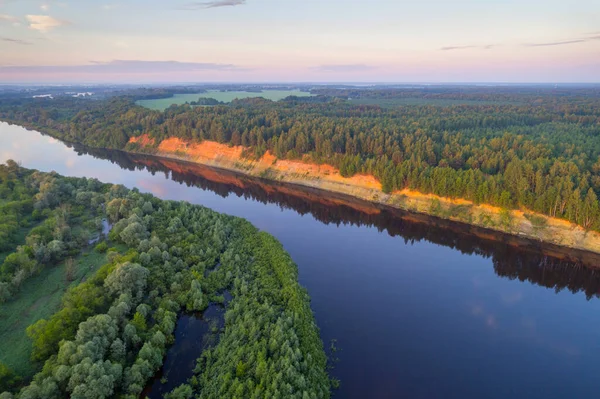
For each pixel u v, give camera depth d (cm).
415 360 5484
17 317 5662
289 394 4206
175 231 8475
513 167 10219
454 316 6625
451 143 13288
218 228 8600
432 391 4947
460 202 10981
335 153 14088
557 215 9519
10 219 8462
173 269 6888
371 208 12169
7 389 4275
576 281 8150
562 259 8862
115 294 5953
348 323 6238
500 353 5725
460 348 5806
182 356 5203
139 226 8006
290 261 7688
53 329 4897
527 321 6594
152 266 6906
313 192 13800
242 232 8825
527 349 5850
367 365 5319
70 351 4516
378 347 5700
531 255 9088
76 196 10406
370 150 13988
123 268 6091
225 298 6456
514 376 5288
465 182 10750
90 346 4591
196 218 9306
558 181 9562
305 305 6119
